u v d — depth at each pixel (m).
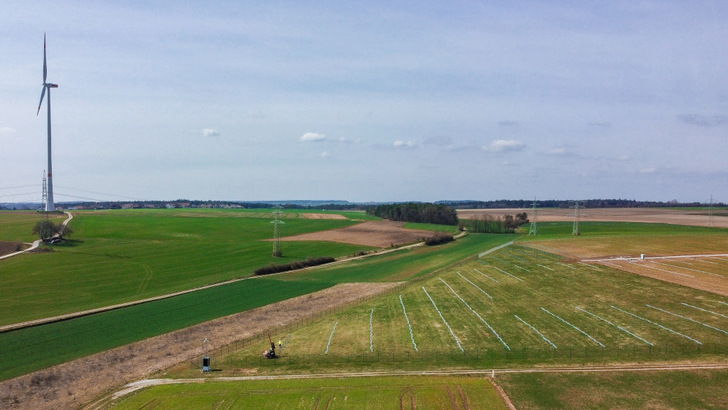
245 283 93.62
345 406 42.28
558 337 58.81
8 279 91.50
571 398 42.75
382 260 119.00
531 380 46.62
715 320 60.59
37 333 63.28
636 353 52.75
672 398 42.28
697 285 74.75
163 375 50.69
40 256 113.19
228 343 60.66
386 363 52.56
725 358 50.22
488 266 99.75
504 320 65.94
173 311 74.00
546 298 74.62
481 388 45.00
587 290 76.88
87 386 48.56
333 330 64.38
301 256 123.44
